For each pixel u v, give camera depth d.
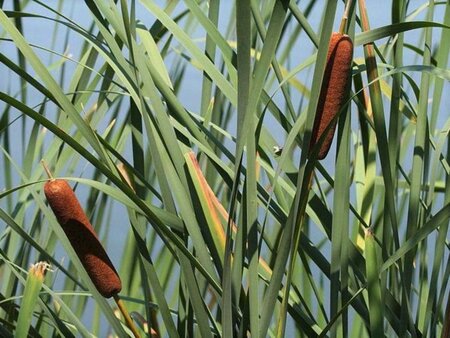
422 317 1.79
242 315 1.44
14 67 1.37
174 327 1.50
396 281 1.73
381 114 1.52
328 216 1.60
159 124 1.45
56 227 1.52
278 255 1.37
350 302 1.50
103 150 1.41
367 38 1.42
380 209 1.86
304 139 1.30
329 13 1.24
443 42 1.66
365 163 1.75
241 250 1.40
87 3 1.54
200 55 1.50
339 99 1.36
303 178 1.36
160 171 1.44
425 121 1.57
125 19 1.39
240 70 1.27
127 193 1.34
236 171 1.31
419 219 1.70
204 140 1.55
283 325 1.42
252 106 1.28
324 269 1.61
